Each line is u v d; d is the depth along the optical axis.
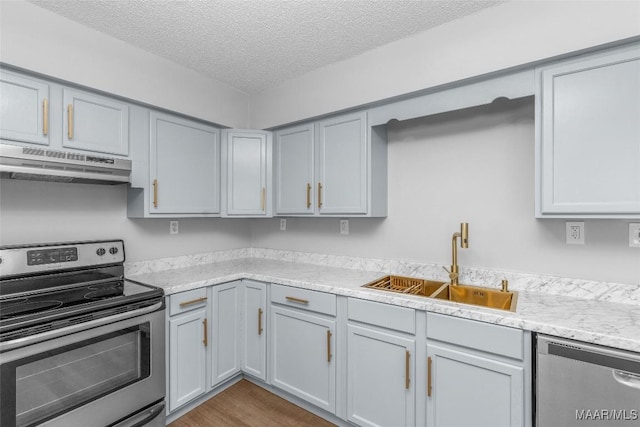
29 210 1.85
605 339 1.16
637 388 1.10
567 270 1.70
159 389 1.79
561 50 1.48
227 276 2.27
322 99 2.41
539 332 1.29
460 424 1.50
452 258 1.96
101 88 1.92
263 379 2.28
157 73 2.22
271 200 2.70
